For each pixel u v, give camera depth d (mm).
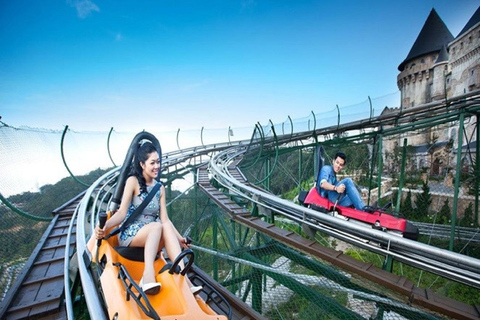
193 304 1520
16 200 5719
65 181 7984
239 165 15023
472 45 27094
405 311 3990
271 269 5078
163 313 1476
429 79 36438
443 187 20547
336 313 5180
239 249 7484
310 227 5047
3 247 4840
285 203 5328
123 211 2045
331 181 4789
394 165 25984
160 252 2160
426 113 12391
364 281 3738
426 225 15078
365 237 4094
